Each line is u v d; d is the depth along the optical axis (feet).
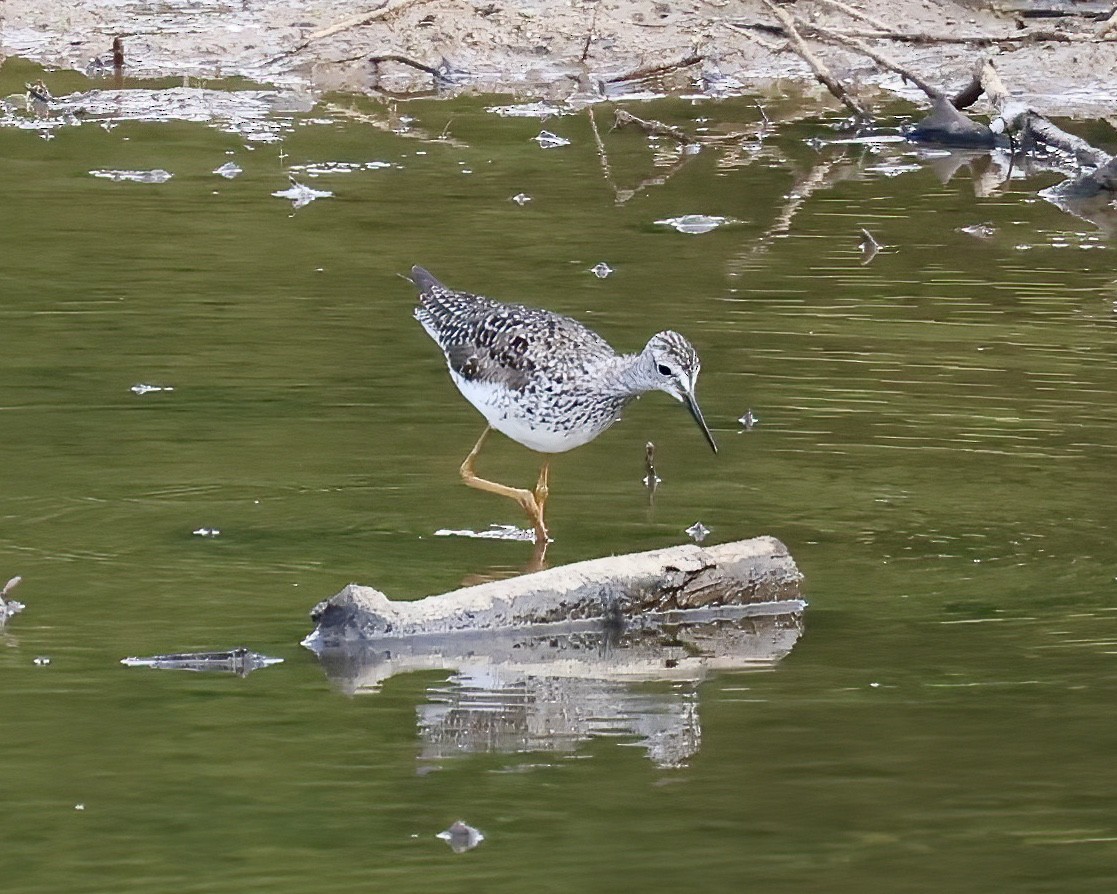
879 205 67.92
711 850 25.98
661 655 33.88
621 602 35.70
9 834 26.27
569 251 60.59
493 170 71.61
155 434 44.98
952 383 48.62
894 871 25.43
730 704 31.24
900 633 34.40
